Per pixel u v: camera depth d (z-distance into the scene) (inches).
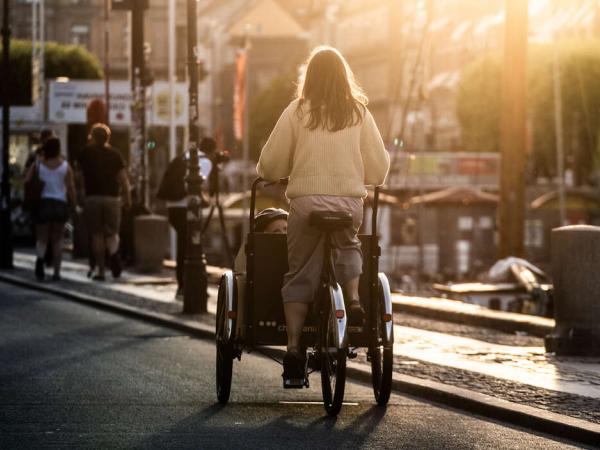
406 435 619.2
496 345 1009.5
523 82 2030.0
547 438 623.8
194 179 1255.5
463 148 6481.3
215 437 602.5
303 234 664.4
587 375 826.8
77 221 2250.2
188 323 1141.1
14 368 856.9
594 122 6215.6
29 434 604.7
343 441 598.2
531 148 6141.7
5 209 1929.1
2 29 2004.2
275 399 736.3
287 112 669.9
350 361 882.1
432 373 825.5
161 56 7140.8
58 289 1524.4
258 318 692.1
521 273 1708.9
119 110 3230.8
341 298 647.1
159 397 731.4
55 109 3174.2
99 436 600.4
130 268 2014.0
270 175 676.7
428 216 5561.0
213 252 4687.5
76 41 7342.5
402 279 4773.6
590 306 917.8
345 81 666.2
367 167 677.3
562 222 5408.5
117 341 1038.4
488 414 690.2
